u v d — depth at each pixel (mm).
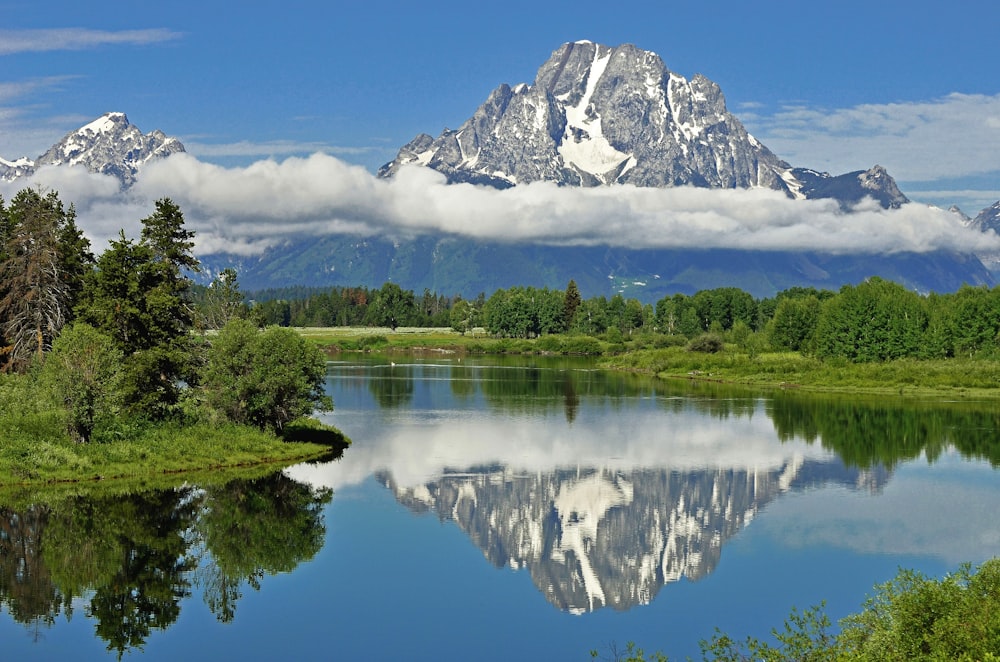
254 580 52625
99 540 58125
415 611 48625
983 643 27797
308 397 87000
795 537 62031
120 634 44500
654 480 79438
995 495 73500
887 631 30969
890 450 93312
